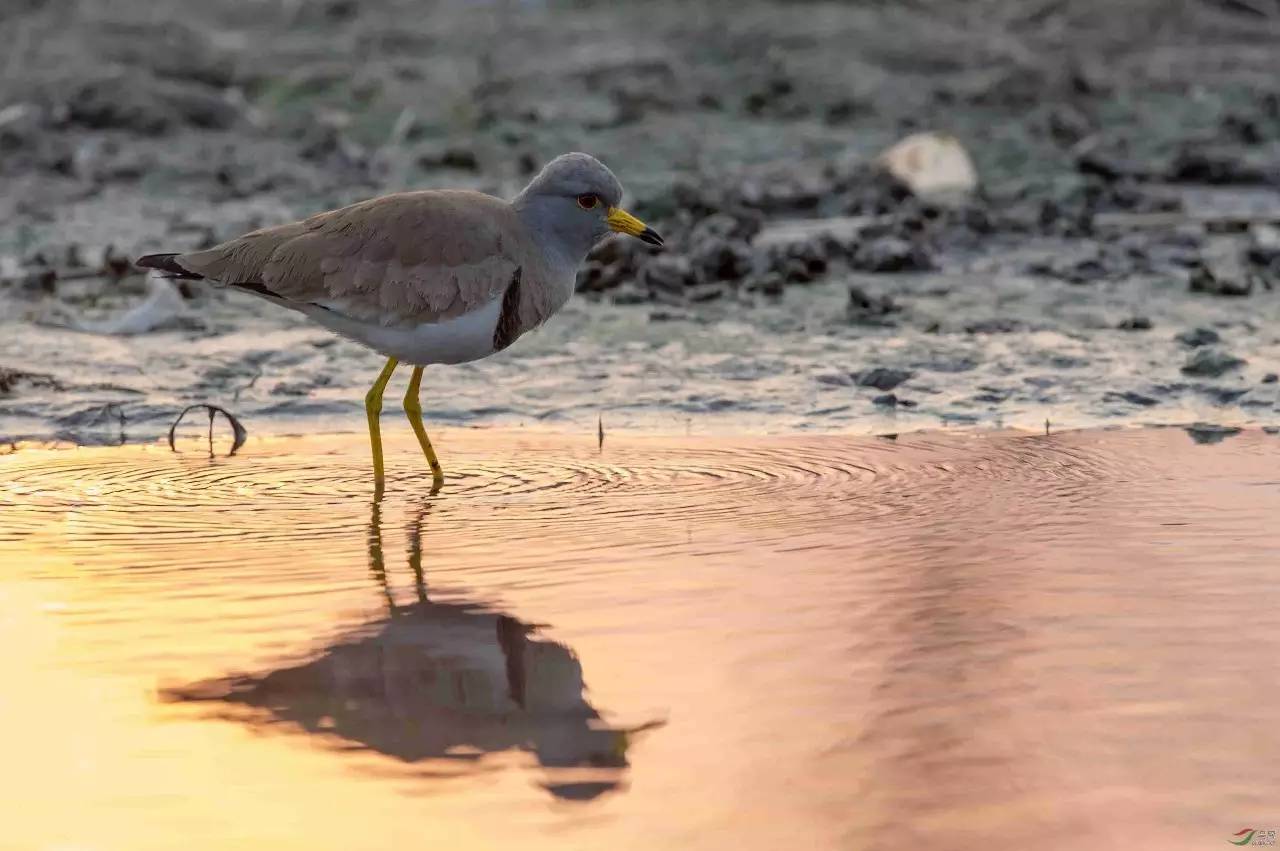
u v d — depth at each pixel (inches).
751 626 316.8
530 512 408.5
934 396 545.3
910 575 350.3
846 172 944.9
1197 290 698.2
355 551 373.1
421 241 438.6
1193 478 437.1
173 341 617.6
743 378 568.7
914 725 268.2
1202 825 234.2
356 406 540.1
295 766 254.4
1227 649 302.4
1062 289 706.2
